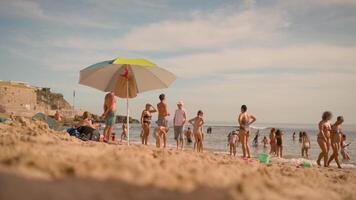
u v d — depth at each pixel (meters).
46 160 3.49
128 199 2.57
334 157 10.40
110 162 3.73
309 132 62.00
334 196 4.16
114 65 8.52
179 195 2.83
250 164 6.73
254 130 66.88
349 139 40.66
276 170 6.27
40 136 6.76
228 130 58.09
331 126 10.52
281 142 15.56
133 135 39.06
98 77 8.61
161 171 3.72
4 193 2.25
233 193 3.05
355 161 14.46
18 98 73.88
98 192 2.62
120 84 8.67
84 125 10.18
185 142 20.17
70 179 2.94
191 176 3.55
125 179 3.12
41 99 100.75
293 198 3.42
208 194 2.94
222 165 5.54
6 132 6.87
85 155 4.48
